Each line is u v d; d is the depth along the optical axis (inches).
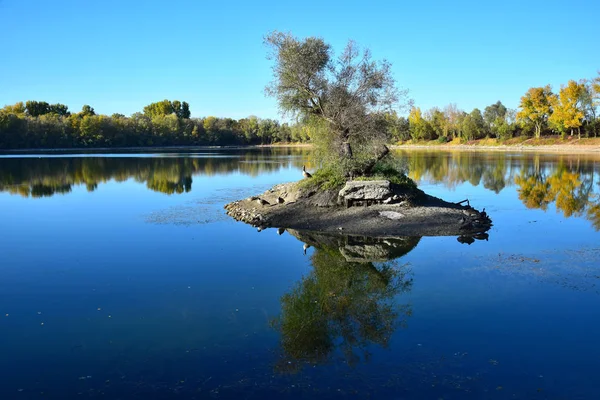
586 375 289.6
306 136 1357.0
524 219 863.7
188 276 514.0
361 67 1081.4
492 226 797.2
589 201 1088.8
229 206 999.0
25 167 2174.0
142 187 1408.7
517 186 1397.6
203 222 848.9
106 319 388.8
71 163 2453.2
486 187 1380.4
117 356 322.0
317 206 911.7
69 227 800.9
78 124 4635.8
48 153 3676.2
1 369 305.6
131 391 277.4
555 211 952.9
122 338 350.6
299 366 306.2
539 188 1344.7
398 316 392.5
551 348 327.3
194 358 317.7
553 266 538.6
